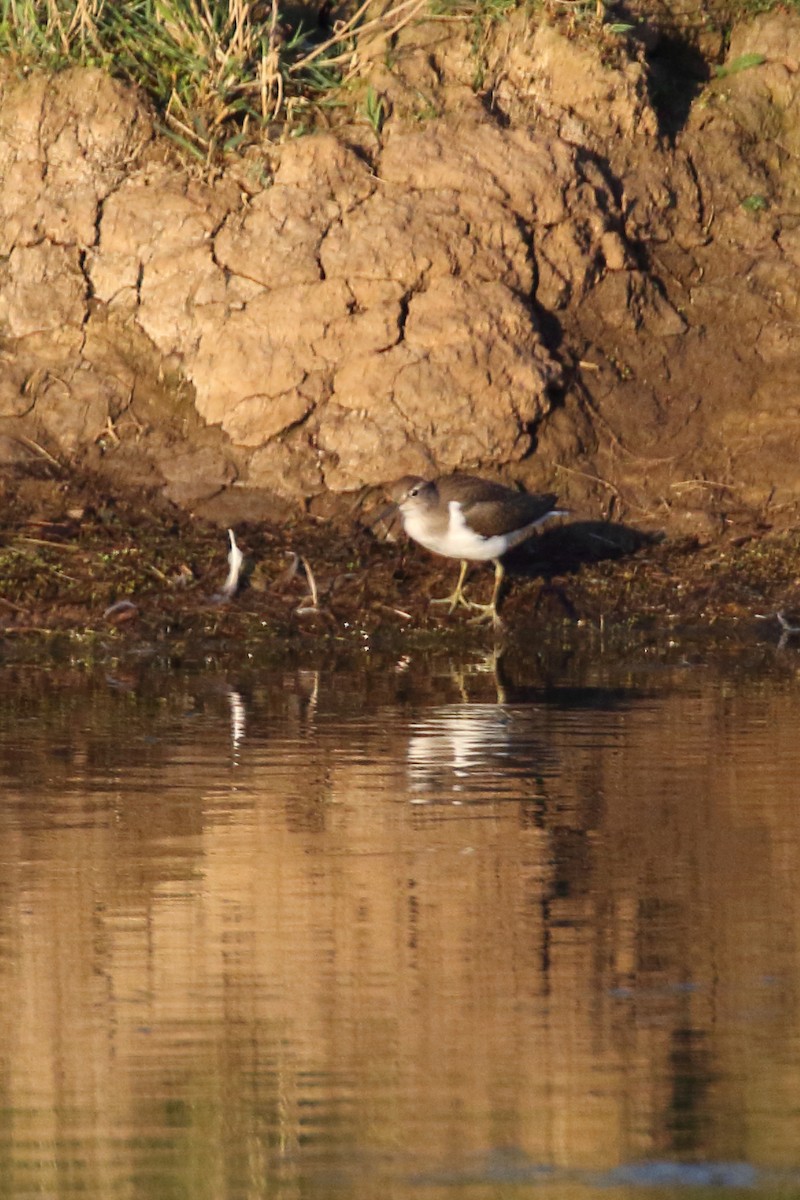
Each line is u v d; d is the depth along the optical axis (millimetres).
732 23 18547
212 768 10484
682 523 16234
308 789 10023
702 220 17719
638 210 17406
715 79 18406
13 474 16031
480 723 11672
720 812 9562
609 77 17344
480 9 17641
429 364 16203
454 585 15344
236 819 9430
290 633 14648
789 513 16359
